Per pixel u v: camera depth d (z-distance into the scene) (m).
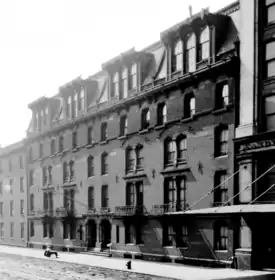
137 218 39.50
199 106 34.19
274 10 29.62
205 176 33.09
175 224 35.53
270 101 29.20
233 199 30.14
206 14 33.34
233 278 24.94
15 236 66.69
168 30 37.31
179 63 37.00
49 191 57.19
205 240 32.59
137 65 41.69
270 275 26.05
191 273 27.95
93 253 45.50
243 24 31.25
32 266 35.16
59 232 54.00
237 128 30.61
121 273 29.59
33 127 63.00
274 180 27.97
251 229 28.73
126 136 42.66
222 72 32.19
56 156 56.06
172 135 36.91
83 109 50.75
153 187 38.53
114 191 44.09
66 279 26.42
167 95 37.69
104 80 49.84
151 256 37.97
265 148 28.45
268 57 29.66
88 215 47.72
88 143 49.50
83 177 49.84
